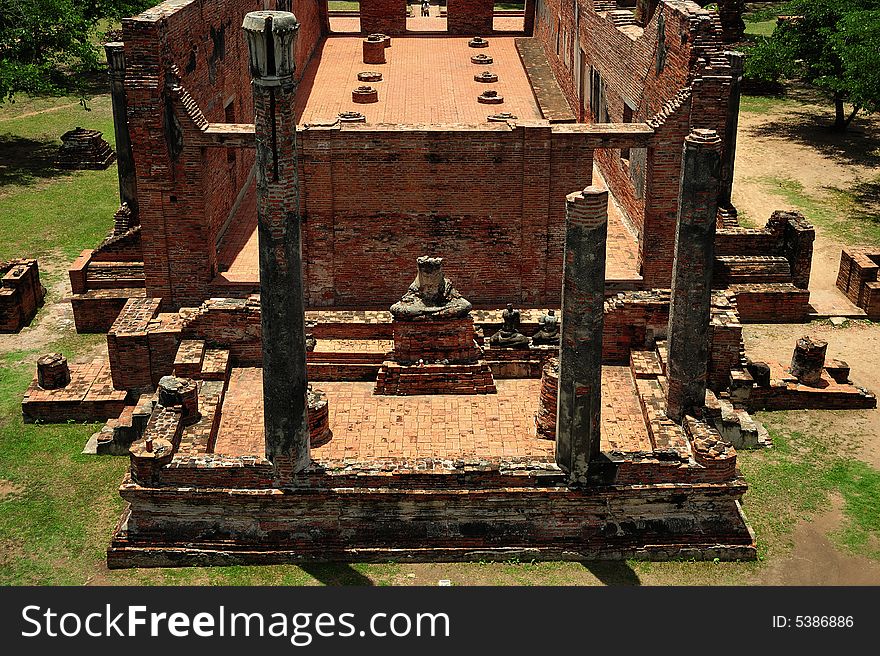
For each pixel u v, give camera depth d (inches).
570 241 684.7
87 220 1385.3
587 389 710.5
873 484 836.0
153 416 787.4
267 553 746.8
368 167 948.6
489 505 744.3
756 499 816.9
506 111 1398.9
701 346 780.0
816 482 839.1
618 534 750.5
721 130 936.3
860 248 1182.3
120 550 741.9
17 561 744.3
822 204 1459.2
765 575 735.1
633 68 1117.1
